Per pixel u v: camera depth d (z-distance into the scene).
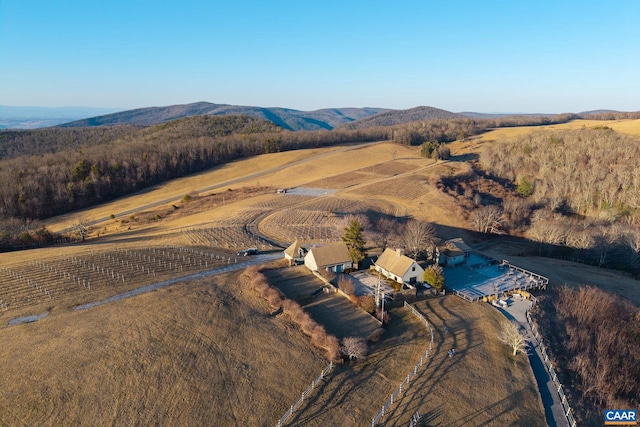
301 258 80.00
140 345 48.00
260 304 60.47
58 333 50.53
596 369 51.97
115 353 46.47
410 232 93.19
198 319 54.12
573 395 46.25
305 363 47.66
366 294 65.88
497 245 108.75
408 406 41.53
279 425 38.50
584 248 98.94
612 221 117.88
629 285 81.44
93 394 40.59
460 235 112.94
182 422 38.22
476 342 53.31
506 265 84.88
